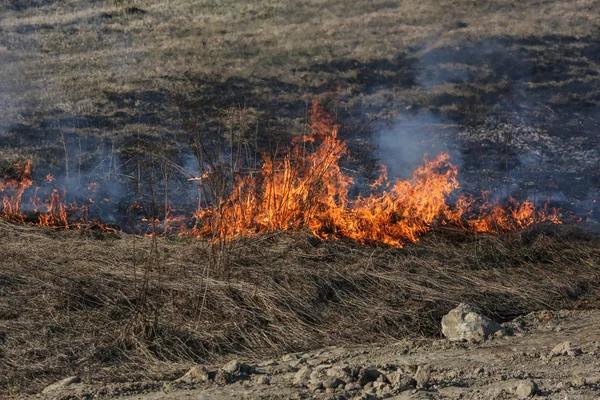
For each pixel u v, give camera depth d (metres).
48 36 64.31
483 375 13.70
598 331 17.08
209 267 19.47
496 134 45.06
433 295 19.22
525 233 24.78
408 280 20.08
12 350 15.38
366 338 17.09
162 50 60.34
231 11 75.00
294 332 17.06
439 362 14.77
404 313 18.12
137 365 15.10
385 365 14.35
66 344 15.72
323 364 14.94
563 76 58.28
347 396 12.43
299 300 18.27
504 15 73.50
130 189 31.62
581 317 18.62
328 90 52.12
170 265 19.95
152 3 77.38
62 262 20.23
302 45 61.44
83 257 20.64
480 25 68.25
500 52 61.31
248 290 18.31
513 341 16.38
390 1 77.94
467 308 17.61
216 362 15.55
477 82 55.66
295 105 48.59
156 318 16.33
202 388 13.27
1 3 73.81
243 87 51.03
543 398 12.07
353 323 17.70
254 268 19.81
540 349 15.64
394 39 64.12
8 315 17.00
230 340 16.55
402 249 22.61
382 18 71.56
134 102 46.69
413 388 12.77
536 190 34.69
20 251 20.97
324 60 57.59
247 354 16.05
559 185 36.06
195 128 23.12
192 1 78.31
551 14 74.25
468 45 62.22
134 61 57.41
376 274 20.11
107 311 17.33
